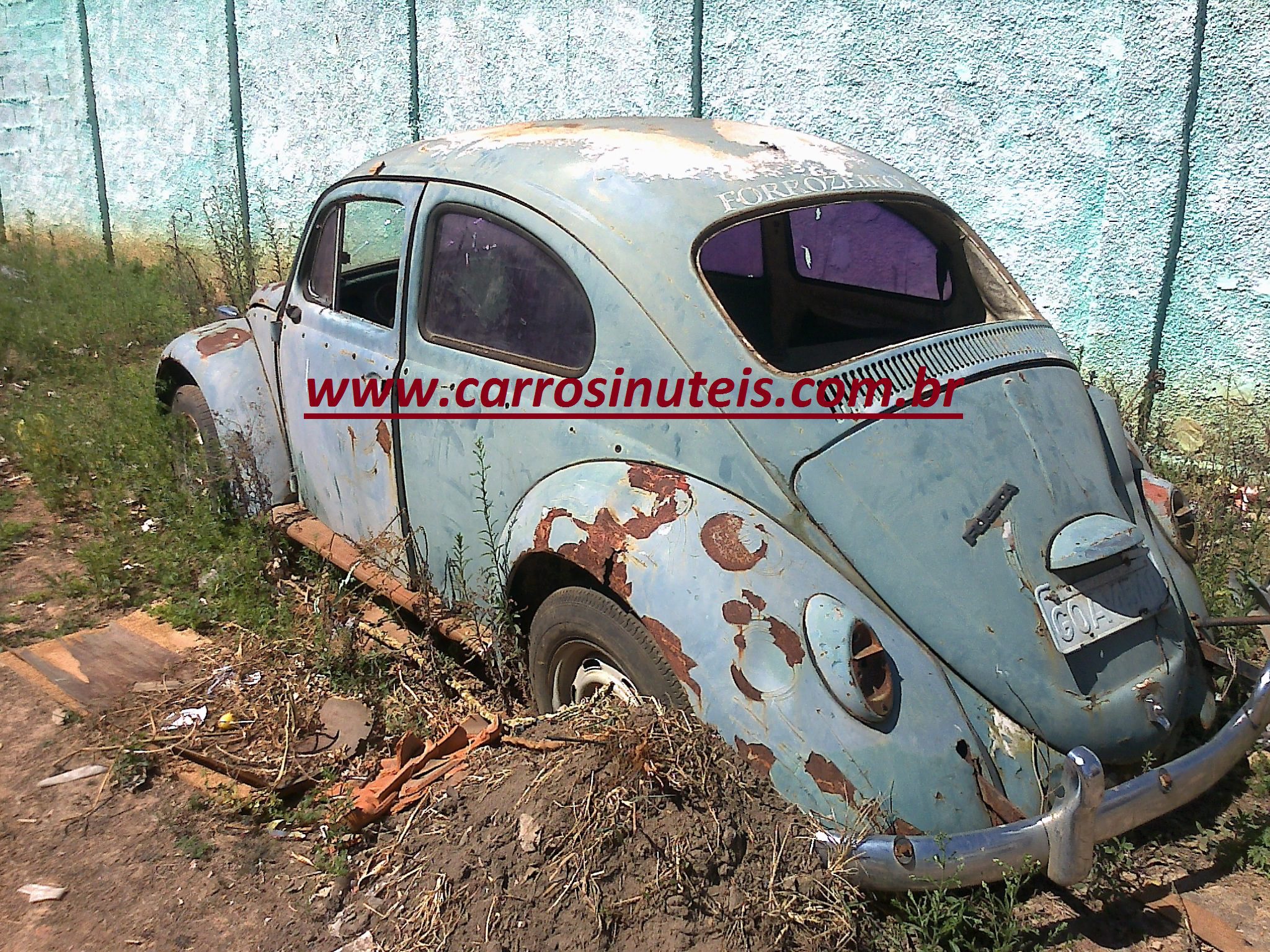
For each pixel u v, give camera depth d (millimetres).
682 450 2898
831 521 2736
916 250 3631
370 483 3912
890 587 2717
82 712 3564
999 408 3006
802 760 2508
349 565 3998
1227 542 4469
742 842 2535
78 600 4367
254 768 3225
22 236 11883
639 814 2580
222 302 8891
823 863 2475
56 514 5258
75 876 2873
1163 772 2596
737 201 3145
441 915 2562
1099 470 3104
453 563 3611
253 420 4473
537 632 3186
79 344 7910
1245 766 3369
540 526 3055
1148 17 5344
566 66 7453
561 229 3176
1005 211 5996
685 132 3596
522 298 3287
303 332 4211
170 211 10484
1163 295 5629
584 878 2510
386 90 8492
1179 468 5512
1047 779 2689
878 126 6297
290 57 9062
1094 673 2766
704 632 2631
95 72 10711
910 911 2562
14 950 2625
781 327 3271
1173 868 2949
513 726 3104
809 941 2428
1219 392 5594
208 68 9664
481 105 8008
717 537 2711
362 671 3682
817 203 3266
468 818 2762
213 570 4398
